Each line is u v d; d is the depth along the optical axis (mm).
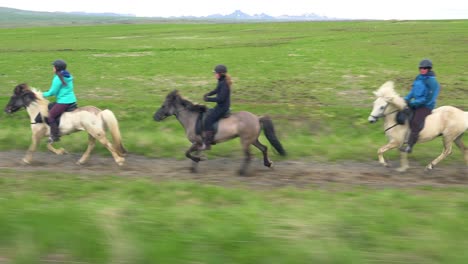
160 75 26000
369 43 42125
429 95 10625
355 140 14125
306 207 7594
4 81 24125
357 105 18453
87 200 8133
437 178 10805
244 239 5906
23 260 5457
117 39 55969
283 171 11406
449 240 5922
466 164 11789
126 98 19891
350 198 8539
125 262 5418
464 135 13891
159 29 80750
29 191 8852
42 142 13578
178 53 36750
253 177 10867
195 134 10859
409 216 6973
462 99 19156
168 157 12688
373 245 5863
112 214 6730
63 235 5875
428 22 75438
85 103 17906
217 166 11938
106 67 29141
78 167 11680
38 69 28406
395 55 33125
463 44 38406
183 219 6703
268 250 5555
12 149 13266
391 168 11625
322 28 67875
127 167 11727
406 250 5676
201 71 27281
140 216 6836
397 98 10789
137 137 14219
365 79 23953
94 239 5797
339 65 28828
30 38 59312
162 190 9016
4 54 36281
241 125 10625
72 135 14188
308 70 27125
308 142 14102
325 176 10953
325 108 16750
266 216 6938
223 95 10336
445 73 25078
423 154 12617
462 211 7398
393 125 11055
